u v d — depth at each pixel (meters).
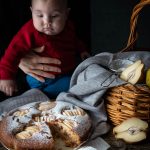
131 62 0.86
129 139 0.73
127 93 0.74
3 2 1.23
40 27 1.04
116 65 0.87
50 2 1.00
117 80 0.76
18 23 1.27
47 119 0.78
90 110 0.81
